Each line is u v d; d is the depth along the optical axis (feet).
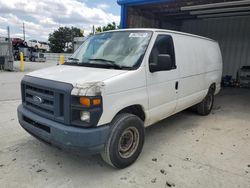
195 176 11.50
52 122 10.56
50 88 10.53
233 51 46.37
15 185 10.37
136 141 12.39
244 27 44.45
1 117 19.81
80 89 9.83
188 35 17.30
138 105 12.38
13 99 26.71
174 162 12.81
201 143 15.57
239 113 23.84
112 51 13.30
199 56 18.71
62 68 12.85
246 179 11.38
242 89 41.73
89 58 13.61
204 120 20.86
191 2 28.32
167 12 34.91
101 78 10.57
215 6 30.32
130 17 30.50
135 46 13.07
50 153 13.38
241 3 28.25
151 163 12.61
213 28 47.29
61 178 11.03
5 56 59.72
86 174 11.41
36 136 11.53
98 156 13.23
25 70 64.28
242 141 16.15
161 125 19.11
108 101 10.39
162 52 13.97
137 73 11.90
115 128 10.98
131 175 11.41
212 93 22.79
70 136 9.89
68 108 10.05
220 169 12.24
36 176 11.11
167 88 14.39
